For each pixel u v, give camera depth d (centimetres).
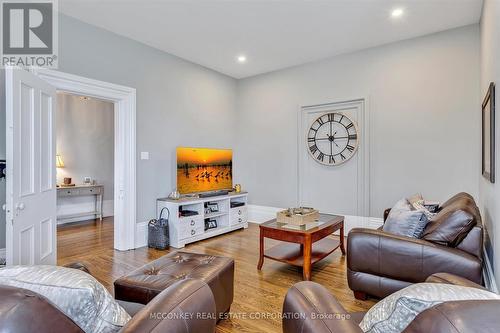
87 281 88
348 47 406
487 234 243
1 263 258
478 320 53
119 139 365
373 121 409
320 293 107
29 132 243
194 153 438
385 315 82
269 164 516
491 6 228
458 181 350
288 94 491
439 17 321
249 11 307
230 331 191
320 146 460
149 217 396
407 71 381
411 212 224
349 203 436
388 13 312
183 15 314
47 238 273
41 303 67
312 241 269
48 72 294
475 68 337
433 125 365
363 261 219
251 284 264
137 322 87
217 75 509
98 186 555
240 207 482
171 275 179
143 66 388
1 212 263
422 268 196
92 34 333
